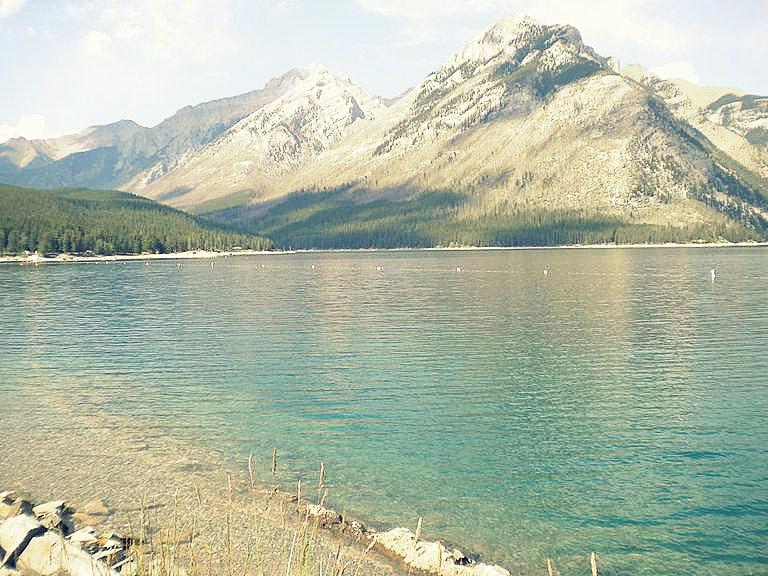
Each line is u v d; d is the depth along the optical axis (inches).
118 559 817.5
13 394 1764.3
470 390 1769.2
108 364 2162.9
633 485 1125.1
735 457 1243.2
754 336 2571.4
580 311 3452.3
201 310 3700.8
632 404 1617.9
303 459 1261.1
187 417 1537.9
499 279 5925.2
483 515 1025.5
